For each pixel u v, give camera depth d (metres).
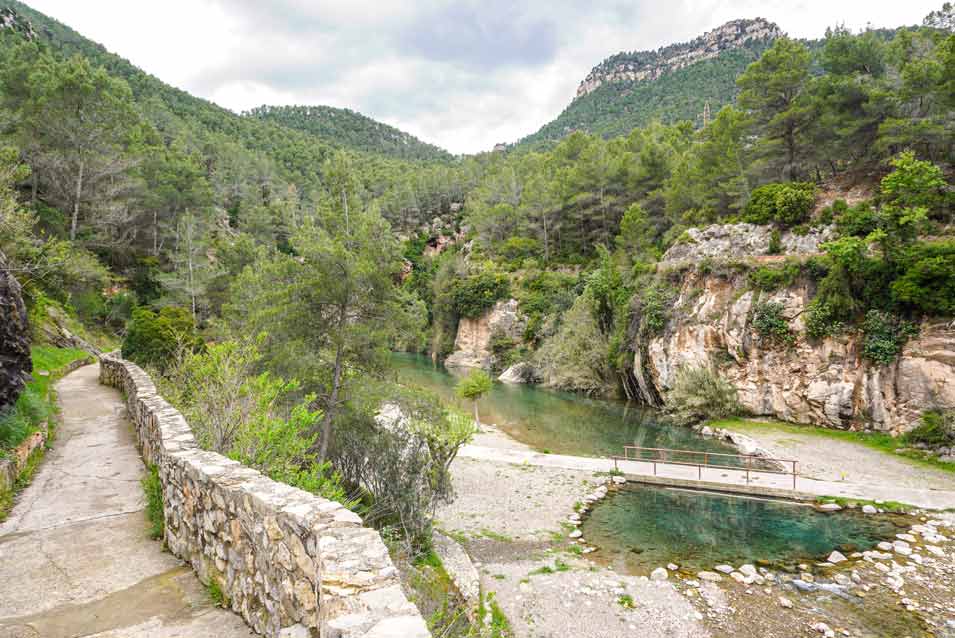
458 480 21.50
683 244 42.03
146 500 7.93
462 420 16.77
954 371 22.55
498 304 65.44
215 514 5.11
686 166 51.78
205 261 51.00
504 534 16.50
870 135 38.91
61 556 6.00
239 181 97.69
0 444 8.87
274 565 4.06
